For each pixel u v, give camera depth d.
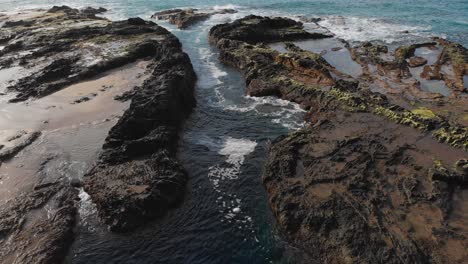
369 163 25.44
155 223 23.20
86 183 25.91
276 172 25.97
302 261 20.66
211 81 43.91
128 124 30.44
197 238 22.33
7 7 92.62
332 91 35.75
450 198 22.38
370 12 71.50
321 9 76.25
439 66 43.25
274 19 60.50
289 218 22.36
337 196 22.83
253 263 20.80
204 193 25.66
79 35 57.31
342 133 29.42
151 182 24.84
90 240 22.22
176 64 43.12
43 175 27.11
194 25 67.56
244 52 47.78
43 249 21.00
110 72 45.53
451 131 28.25
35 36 57.03
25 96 39.25
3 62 48.59
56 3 96.75
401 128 29.61
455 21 62.81
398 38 55.34
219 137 32.28
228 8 80.81
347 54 49.19
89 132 32.50
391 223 20.75
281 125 33.69
